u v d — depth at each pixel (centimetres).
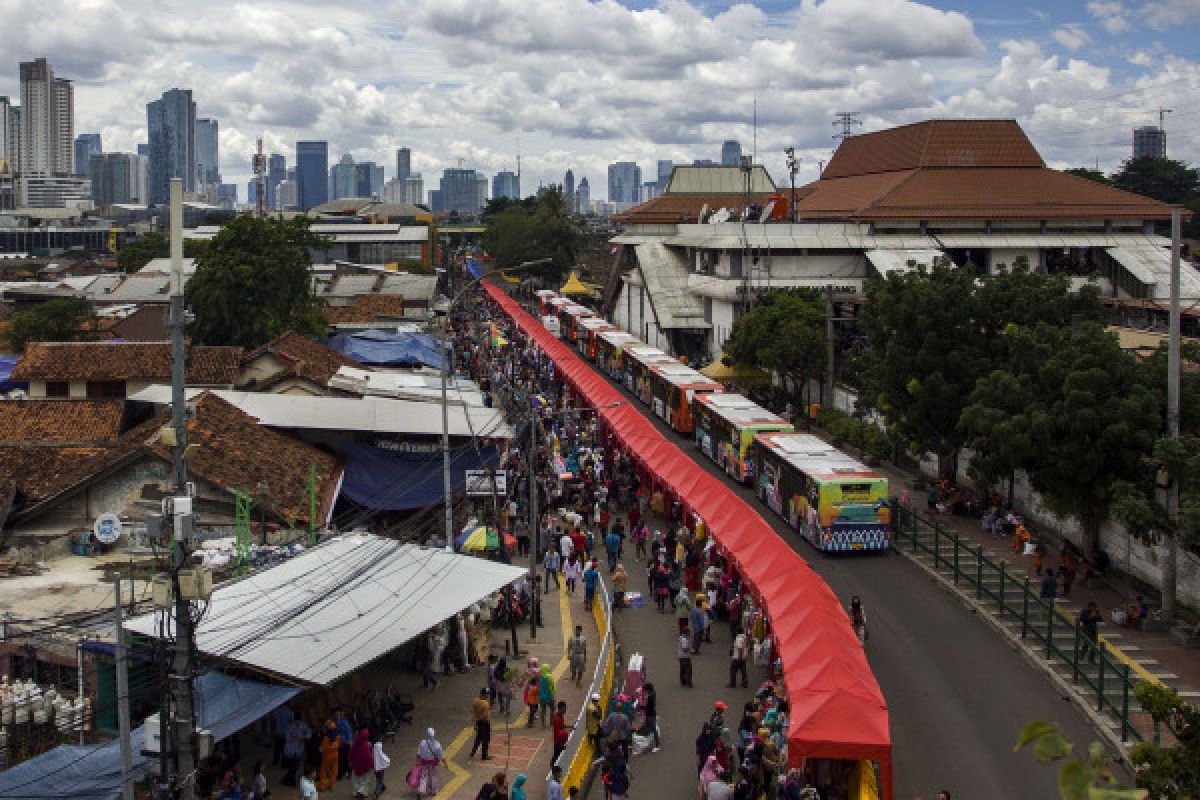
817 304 7106
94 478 3603
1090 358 3647
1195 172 12500
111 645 2572
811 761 2472
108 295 10112
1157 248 8644
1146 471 3525
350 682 2934
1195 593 3450
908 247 8675
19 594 3064
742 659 3203
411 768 2670
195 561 1905
